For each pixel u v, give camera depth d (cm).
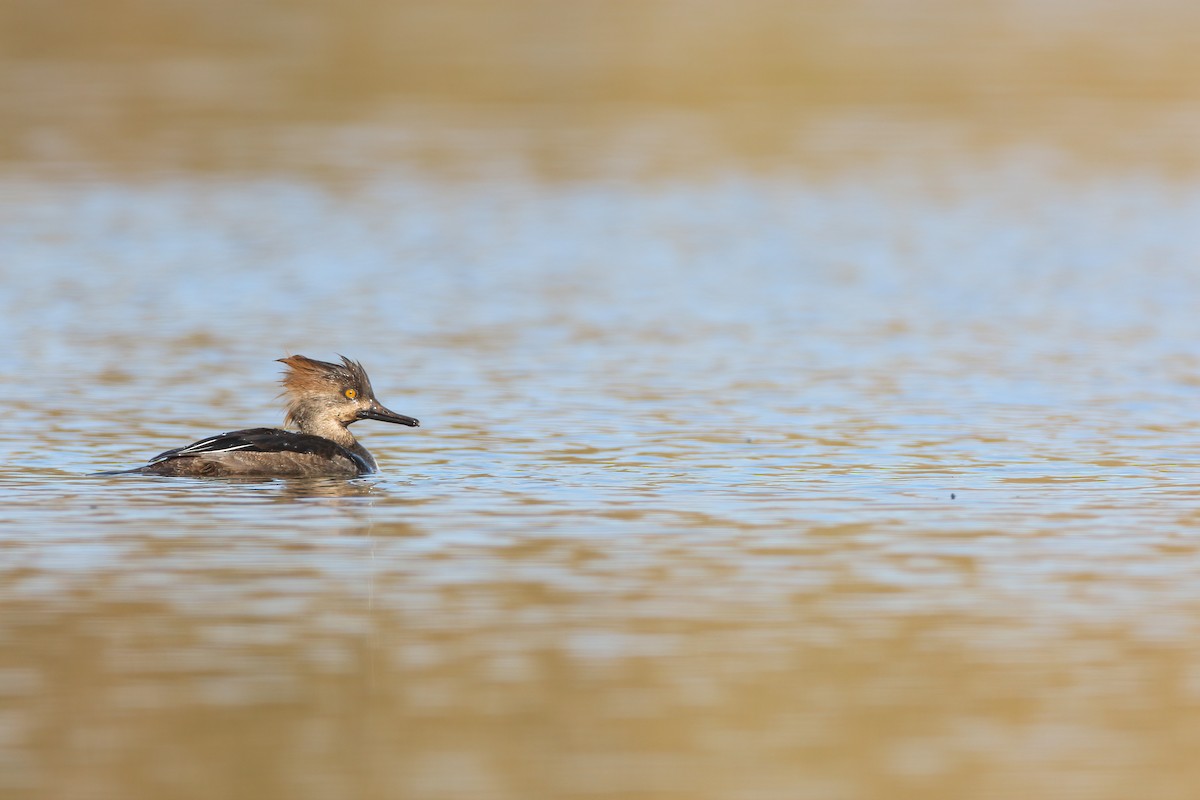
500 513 1681
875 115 4747
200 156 4244
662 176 4103
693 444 2006
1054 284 3078
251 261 3269
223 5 6056
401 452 1972
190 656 1275
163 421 2142
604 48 5472
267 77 5103
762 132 4575
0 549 1534
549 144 4434
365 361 2500
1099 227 3578
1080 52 5434
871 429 2088
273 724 1155
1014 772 1093
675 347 2598
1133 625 1351
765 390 2314
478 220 3656
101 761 1098
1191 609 1387
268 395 2295
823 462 1917
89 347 2577
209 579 1455
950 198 3881
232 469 1820
